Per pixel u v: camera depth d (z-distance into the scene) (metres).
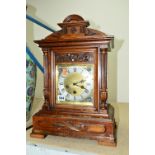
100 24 1.36
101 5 1.34
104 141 0.57
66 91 0.63
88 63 0.60
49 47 0.63
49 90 0.65
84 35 0.58
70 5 1.43
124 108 1.06
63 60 0.63
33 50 1.43
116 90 1.35
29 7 1.51
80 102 0.62
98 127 0.57
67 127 0.61
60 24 0.60
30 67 0.74
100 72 0.58
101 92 0.58
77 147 0.56
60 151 0.56
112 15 1.32
